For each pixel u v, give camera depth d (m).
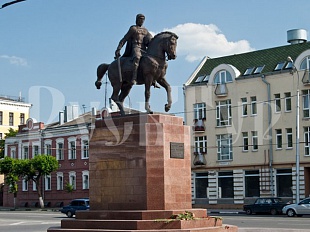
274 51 52.25
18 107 90.44
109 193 18.66
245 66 52.81
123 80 19.67
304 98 47.41
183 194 18.58
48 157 62.00
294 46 51.22
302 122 47.31
